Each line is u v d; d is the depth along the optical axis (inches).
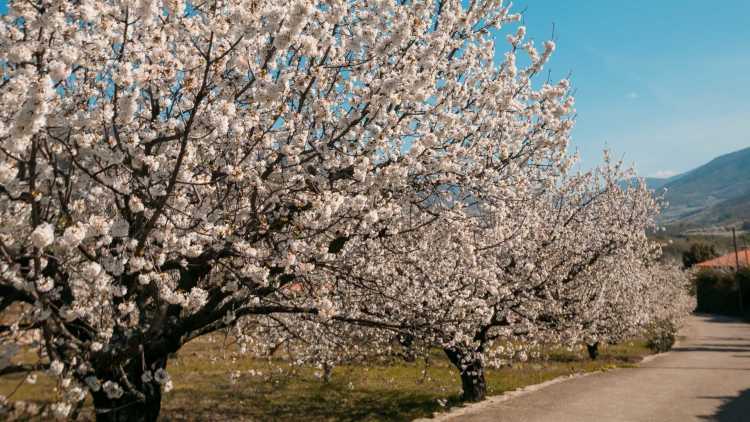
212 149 221.8
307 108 245.4
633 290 735.7
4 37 164.4
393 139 258.8
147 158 184.2
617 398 472.1
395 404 449.7
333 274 245.8
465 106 282.0
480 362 424.2
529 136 301.9
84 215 213.8
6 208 182.7
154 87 208.1
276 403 450.0
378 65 244.2
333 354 390.6
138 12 168.1
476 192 277.3
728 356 857.5
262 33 196.1
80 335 202.7
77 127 168.6
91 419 316.2
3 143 149.8
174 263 218.5
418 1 227.0
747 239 3619.6
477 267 321.4
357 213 222.8
